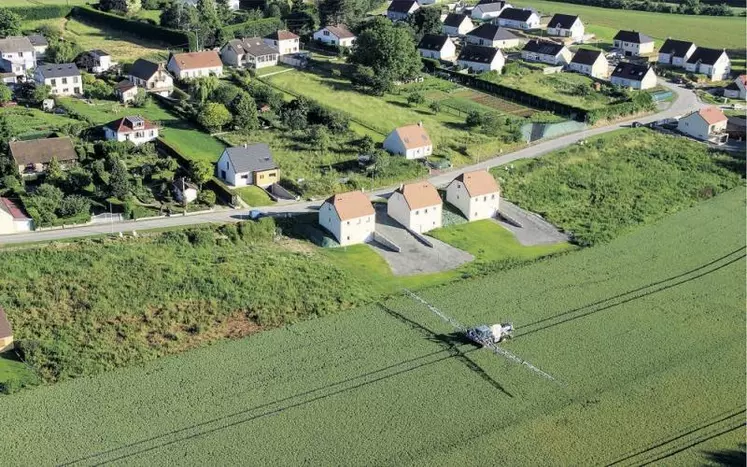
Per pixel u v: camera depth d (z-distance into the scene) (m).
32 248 101.69
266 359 91.25
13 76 162.62
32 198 111.31
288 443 78.81
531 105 171.00
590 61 193.62
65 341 91.19
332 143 142.50
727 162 151.12
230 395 85.06
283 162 134.62
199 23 193.25
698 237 124.81
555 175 141.75
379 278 108.56
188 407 83.00
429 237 119.69
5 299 94.69
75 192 117.62
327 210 115.88
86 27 199.50
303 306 101.25
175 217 114.75
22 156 122.56
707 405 85.88
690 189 141.12
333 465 76.31
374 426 81.56
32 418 80.31
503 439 80.25
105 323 94.19
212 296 100.25
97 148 129.75
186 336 94.44
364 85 171.12
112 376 87.25
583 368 91.88
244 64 180.12
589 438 80.69
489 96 176.12
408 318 100.19
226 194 120.88
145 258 103.81
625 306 104.81
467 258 115.25
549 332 98.56
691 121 161.75
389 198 122.88
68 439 77.81
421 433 80.88
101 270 100.56
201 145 138.12
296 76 175.50
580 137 157.25
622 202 135.12
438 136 150.88
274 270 106.38
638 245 121.44
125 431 79.25
